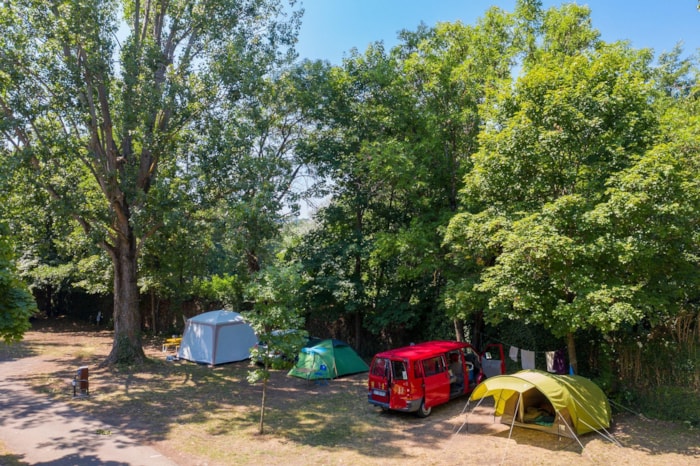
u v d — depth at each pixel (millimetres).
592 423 11805
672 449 10969
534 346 16656
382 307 21453
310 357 19406
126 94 18219
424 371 13945
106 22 18344
